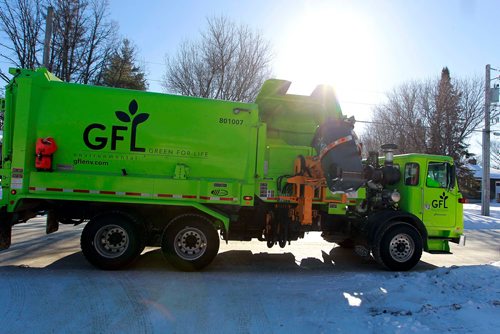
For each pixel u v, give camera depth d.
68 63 21.00
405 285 5.57
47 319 4.13
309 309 4.64
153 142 6.39
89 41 21.91
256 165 6.67
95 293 4.99
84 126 6.26
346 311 4.57
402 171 7.72
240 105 6.65
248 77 22.98
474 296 4.98
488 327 3.94
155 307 4.59
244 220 7.10
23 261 6.86
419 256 7.14
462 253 9.54
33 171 6.07
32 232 10.16
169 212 6.65
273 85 7.71
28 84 6.06
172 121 6.45
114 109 6.34
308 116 8.30
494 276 5.75
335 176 6.23
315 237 10.98
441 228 7.60
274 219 7.04
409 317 4.29
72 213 6.62
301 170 6.87
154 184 6.30
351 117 6.69
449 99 26.92
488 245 11.02
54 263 6.72
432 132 27.23
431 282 5.68
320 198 7.13
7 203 6.01
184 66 23.47
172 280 5.76
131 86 29.08
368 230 7.20
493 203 38.28
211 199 6.44
